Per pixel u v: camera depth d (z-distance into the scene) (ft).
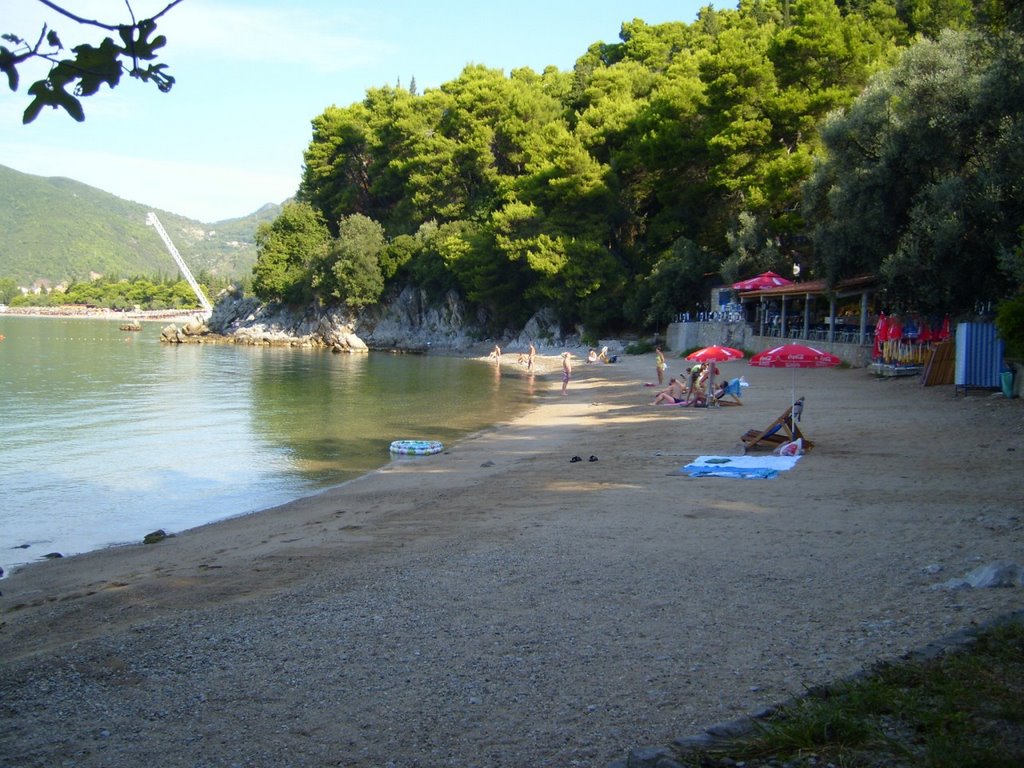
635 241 254.47
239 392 139.95
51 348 273.54
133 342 332.39
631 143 233.14
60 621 31.12
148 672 23.20
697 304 208.33
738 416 85.87
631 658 21.63
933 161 102.37
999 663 18.57
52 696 21.76
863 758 15.02
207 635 26.27
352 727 18.66
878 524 35.86
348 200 360.07
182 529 51.24
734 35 205.26
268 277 352.08
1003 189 92.27
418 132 325.01
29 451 80.43
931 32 192.03
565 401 122.83
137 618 30.25
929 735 15.60
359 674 21.86
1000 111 92.94
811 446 59.52
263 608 29.09
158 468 71.82
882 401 85.30
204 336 374.63
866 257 113.29
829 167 124.67
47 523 53.52
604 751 16.63
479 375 183.42
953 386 89.30
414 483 61.05
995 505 38.06
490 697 19.75
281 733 18.60
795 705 17.46
